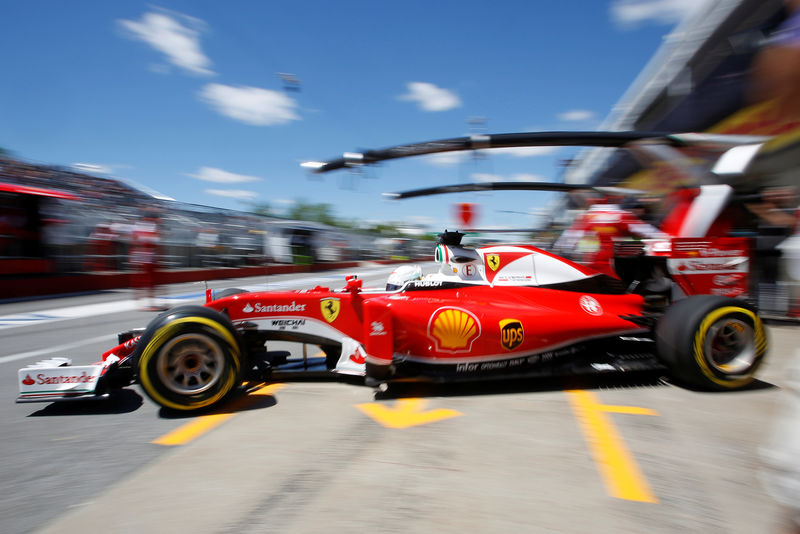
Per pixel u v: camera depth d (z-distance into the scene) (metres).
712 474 2.12
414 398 3.20
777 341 4.77
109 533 1.76
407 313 3.30
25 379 2.94
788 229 5.73
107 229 12.80
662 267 4.38
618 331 3.51
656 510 1.85
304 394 3.30
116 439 2.61
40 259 11.02
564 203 9.25
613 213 5.51
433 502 1.92
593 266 4.78
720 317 3.16
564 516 1.82
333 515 1.84
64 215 11.85
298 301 3.47
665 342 3.25
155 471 2.23
